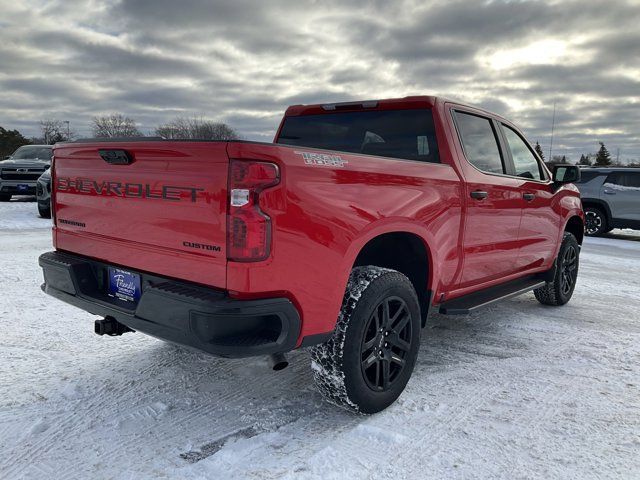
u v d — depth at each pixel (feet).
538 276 16.84
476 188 11.97
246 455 8.02
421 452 8.25
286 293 7.80
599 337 14.51
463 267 12.00
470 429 9.05
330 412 9.55
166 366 11.49
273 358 8.07
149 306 8.13
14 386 10.25
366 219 8.87
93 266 9.91
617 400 10.36
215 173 7.45
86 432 8.63
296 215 7.75
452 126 11.97
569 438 8.80
